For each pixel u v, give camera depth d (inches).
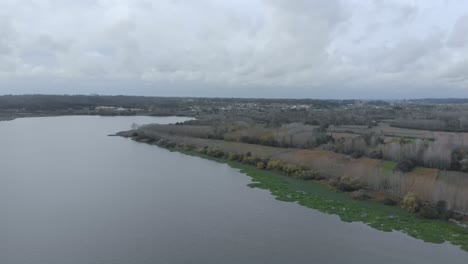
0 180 2979.8
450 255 1771.7
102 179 3061.0
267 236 1968.5
